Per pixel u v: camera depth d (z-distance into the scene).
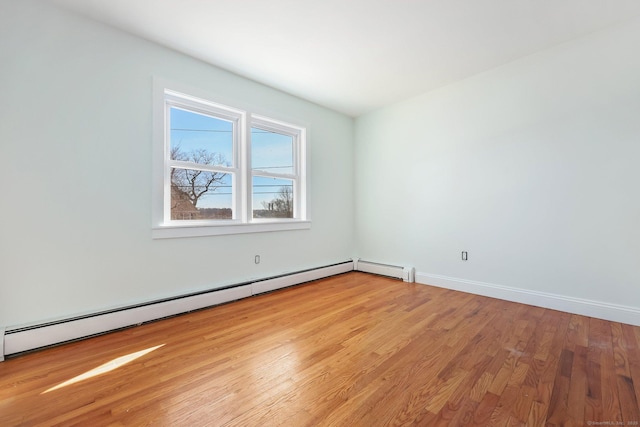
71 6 2.04
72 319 2.02
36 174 1.96
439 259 3.55
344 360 1.76
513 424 1.21
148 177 2.46
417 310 2.68
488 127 3.09
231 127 3.15
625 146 2.31
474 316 2.51
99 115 2.21
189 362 1.74
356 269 4.47
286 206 3.78
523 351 1.86
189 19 2.19
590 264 2.48
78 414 1.28
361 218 4.51
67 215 2.08
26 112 1.92
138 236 2.41
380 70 3.04
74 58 2.10
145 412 1.29
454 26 2.31
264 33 2.38
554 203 2.67
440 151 3.51
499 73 2.99
